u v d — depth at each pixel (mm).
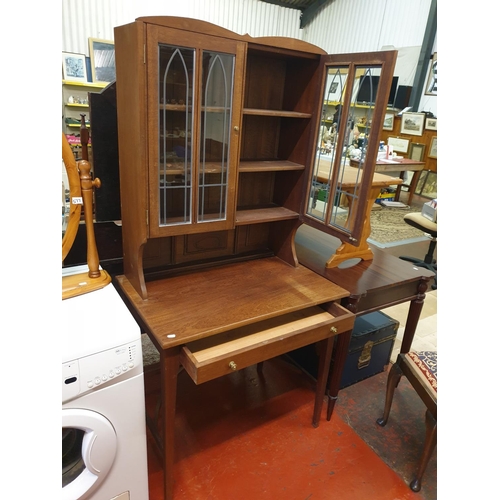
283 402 2061
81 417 1104
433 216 3635
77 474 1209
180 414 1938
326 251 2287
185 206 1550
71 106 5488
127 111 1390
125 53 1326
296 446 1800
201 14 6391
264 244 2156
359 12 6512
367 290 1822
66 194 1904
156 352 2348
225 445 1780
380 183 2062
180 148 1477
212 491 1567
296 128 1882
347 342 1813
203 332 1381
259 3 6969
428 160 6254
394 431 1925
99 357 1110
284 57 1806
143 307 1533
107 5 5609
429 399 1561
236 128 1533
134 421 1244
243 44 1438
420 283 2072
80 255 1723
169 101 1378
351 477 1669
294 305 1614
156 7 5957
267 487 1601
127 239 1624
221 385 2148
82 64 5578
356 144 1644
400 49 6094
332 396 1921
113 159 1695
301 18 7617
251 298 1657
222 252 2021
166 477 1456
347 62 1578
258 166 1748
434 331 2816
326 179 1762
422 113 6070
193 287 1724
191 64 1370
